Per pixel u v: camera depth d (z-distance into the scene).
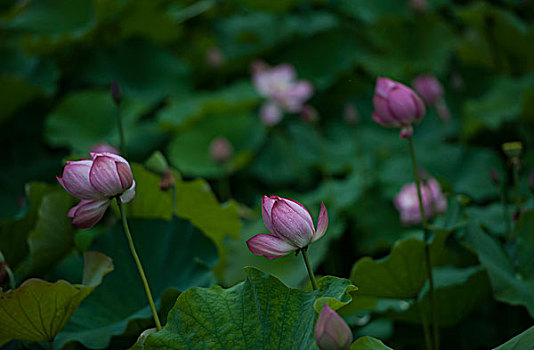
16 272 3.17
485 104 4.61
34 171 4.76
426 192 3.46
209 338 2.80
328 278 2.81
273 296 2.82
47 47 5.08
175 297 3.03
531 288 3.15
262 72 4.93
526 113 4.28
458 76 5.08
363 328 3.46
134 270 3.18
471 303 3.31
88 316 3.08
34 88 4.70
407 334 3.44
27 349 3.04
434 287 3.23
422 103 3.07
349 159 5.01
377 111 3.09
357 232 4.31
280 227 2.75
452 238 3.50
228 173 4.98
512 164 3.30
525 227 3.23
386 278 3.15
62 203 3.23
